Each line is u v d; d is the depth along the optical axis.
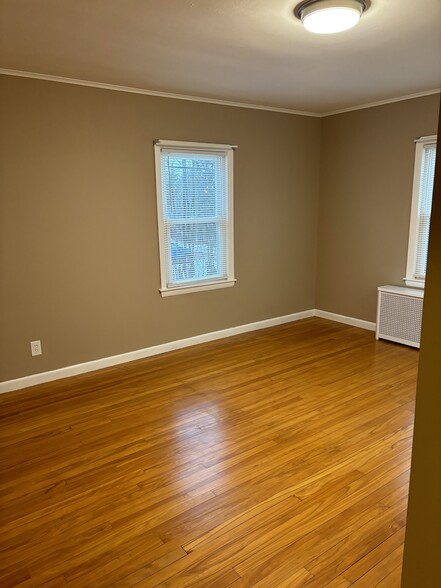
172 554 1.90
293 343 4.67
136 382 3.72
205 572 1.81
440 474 1.16
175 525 2.07
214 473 2.46
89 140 3.66
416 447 1.20
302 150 5.13
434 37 2.66
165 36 2.59
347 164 5.00
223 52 2.89
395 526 2.04
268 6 2.19
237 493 2.29
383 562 1.84
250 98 4.27
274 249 5.14
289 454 2.63
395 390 3.49
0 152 3.27
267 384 3.65
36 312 3.62
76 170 3.63
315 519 2.09
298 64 3.17
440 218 1.06
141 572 1.81
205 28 2.48
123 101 3.79
